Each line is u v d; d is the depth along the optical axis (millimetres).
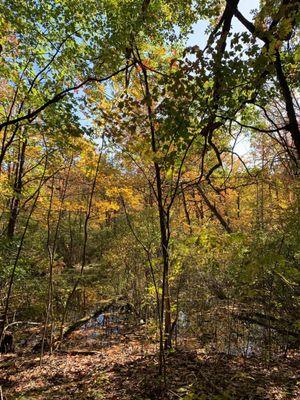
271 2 4371
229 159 12242
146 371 6988
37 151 9922
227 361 7539
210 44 3766
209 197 12148
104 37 5477
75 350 9281
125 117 4945
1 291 9906
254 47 3680
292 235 7121
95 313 13305
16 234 11305
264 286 8484
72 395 6137
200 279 9828
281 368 7043
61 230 17938
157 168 5215
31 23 6316
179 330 10312
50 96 7172
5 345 9297
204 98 4117
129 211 12445
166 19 6281
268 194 11070
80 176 12133
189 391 5820
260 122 8125
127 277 14172
